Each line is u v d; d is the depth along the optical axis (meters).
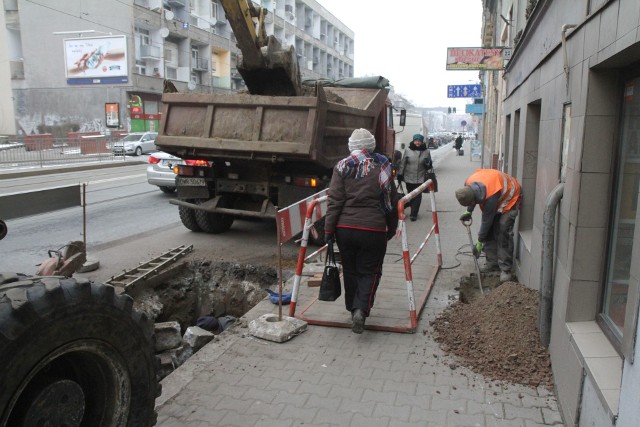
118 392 2.51
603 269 3.21
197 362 4.14
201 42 49.78
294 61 7.44
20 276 2.45
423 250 7.87
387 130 12.24
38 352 2.07
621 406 2.27
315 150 6.94
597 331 3.15
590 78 3.15
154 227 10.05
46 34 42.78
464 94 25.94
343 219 4.45
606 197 3.18
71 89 42.72
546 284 3.88
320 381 3.80
